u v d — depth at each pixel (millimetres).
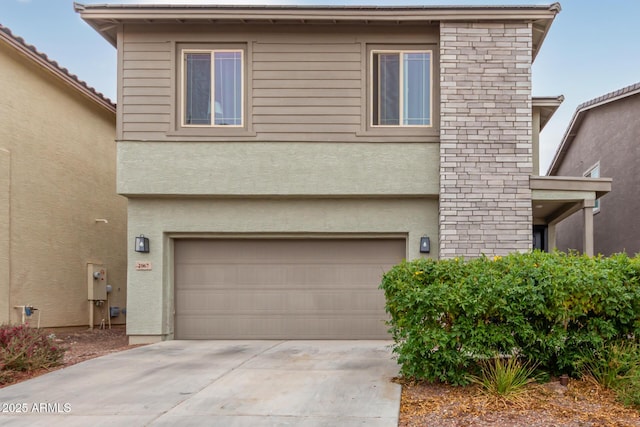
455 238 9453
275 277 10227
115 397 5867
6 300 10375
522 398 5520
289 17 9586
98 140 14148
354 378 6625
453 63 9656
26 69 11125
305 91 9906
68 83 12250
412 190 9727
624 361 5719
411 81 9992
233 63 10039
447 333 5875
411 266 6266
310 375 6820
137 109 9859
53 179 12055
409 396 5793
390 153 9789
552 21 9719
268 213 10031
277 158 9805
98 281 13828
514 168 9555
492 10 9508
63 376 6918
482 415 5105
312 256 10234
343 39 9953
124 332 12953
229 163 9797
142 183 9758
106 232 14477
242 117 9945
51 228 11945
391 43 9969
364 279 10172
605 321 6004
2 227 10312
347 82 9906
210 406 5500
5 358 6840
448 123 9602
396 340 6270
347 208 10016
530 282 5887
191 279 10258
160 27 9953
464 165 9555
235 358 8062
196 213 10031
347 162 9781
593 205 9539
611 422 4883
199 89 10016
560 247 19344
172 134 9805
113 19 9656
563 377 6023
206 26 9961
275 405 5504
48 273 11781
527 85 9633
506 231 9469
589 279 5832
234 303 10211
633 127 14164
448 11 9547
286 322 10148
